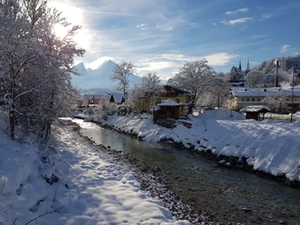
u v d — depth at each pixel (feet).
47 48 36.94
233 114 117.60
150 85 141.38
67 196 27.78
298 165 45.42
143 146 80.53
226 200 36.11
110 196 29.25
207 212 31.50
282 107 167.73
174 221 25.93
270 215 31.63
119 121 137.18
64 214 23.16
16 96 34.04
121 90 180.86
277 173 46.68
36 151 33.47
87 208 25.31
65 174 35.24
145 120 115.03
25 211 19.58
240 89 206.49
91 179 35.01
